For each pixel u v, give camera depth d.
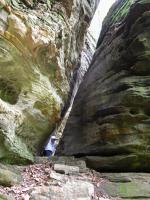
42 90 11.27
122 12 17.05
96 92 13.72
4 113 9.73
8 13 9.76
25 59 10.39
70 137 13.84
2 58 9.62
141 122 11.11
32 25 10.48
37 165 10.26
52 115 12.19
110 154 11.30
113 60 14.12
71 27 13.56
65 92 13.07
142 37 12.58
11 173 8.52
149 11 12.91
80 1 15.02
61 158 11.50
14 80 10.40
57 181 8.88
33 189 8.06
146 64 12.16
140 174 10.09
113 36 15.56
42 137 12.63
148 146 10.67
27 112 11.06
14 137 10.29
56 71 11.98
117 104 11.92
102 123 12.08
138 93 11.52
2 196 7.14
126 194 8.89
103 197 8.63
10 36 9.70
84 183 8.93
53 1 12.72
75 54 15.25
